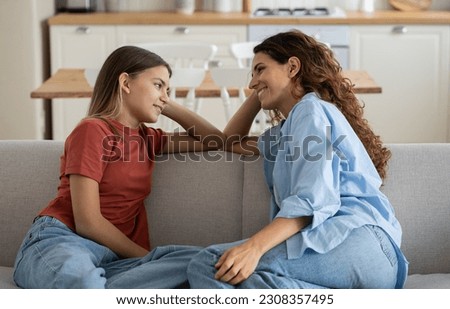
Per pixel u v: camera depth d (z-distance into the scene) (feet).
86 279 8.27
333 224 8.50
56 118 20.68
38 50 20.01
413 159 10.06
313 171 8.55
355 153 9.09
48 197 10.13
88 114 9.87
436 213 9.86
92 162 9.18
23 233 10.11
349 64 20.85
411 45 20.85
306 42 9.54
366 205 8.84
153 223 10.09
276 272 8.30
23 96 19.92
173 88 15.20
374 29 20.77
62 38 20.76
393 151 10.12
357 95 21.09
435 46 20.88
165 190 10.14
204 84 16.03
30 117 19.98
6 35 19.69
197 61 20.17
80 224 9.10
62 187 9.49
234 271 8.08
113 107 9.67
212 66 20.16
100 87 9.78
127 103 9.73
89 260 8.61
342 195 8.92
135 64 9.64
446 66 20.97
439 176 9.98
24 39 19.71
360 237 8.52
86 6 21.83
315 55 9.50
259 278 8.14
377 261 8.52
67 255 8.55
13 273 9.23
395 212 9.86
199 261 8.41
